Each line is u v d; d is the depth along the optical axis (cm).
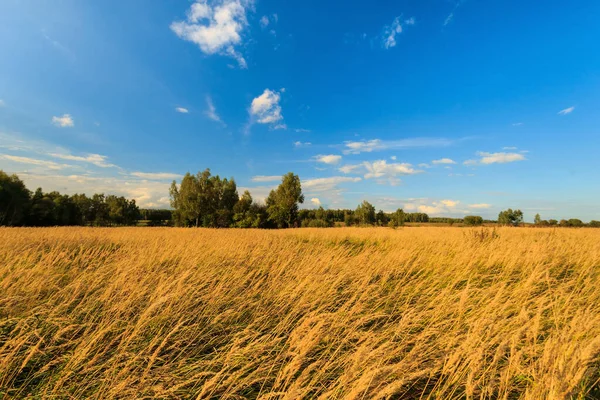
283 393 213
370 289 460
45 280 454
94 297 417
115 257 704
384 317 399
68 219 5912
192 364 277
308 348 248
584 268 573
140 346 308
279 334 343
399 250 809
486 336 289
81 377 259
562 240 995
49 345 297
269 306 419
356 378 236
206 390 235
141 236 1238
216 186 6125
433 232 1523
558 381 193
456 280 511
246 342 327
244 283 535
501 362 281
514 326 323
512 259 636
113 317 354
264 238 1184
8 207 4081
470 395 216
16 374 261
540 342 306
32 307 373
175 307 373
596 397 217
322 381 258
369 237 1390
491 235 1099
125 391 230
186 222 5825
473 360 229
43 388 243
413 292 482
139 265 555
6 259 597
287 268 626
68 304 367
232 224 5375
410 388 254
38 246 770
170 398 238
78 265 634
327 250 902
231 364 269
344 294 475
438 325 341
